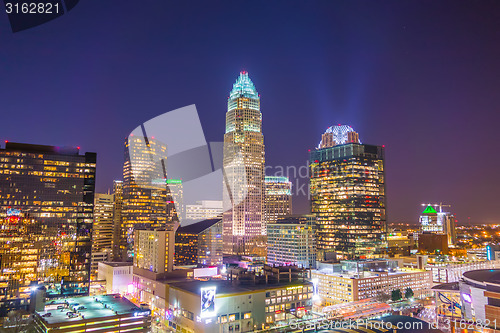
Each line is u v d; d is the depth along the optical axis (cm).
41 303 18688
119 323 17138
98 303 19600
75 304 19400
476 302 16250
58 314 17625
